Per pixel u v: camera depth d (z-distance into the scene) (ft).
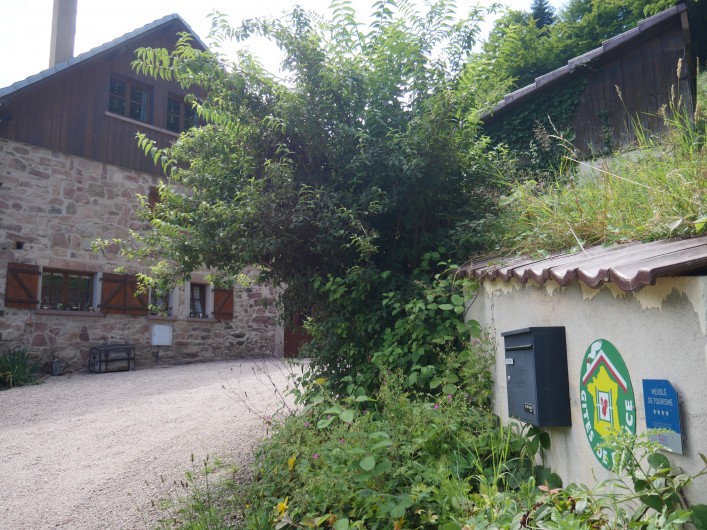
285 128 16.62
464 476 11.24
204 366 41.34
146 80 44.06
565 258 11.19
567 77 29.17
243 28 17.03
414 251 16.72
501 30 19.01
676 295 7.09
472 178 18.06
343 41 17.80
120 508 14.20
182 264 17.56
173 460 17.69
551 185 17.78
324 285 16.87
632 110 27.78
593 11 56.59
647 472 7.39
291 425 14.28
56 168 38.50
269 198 16.07
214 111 17.81
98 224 40.14
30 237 36.94
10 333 35.58
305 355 17.76
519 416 11.03
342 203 16.51
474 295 14.51
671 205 10.23
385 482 10.59
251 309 48.26
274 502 12.01
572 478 9.84
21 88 35.81
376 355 14.92
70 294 39.01
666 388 7.15
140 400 27.76
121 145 41.88
